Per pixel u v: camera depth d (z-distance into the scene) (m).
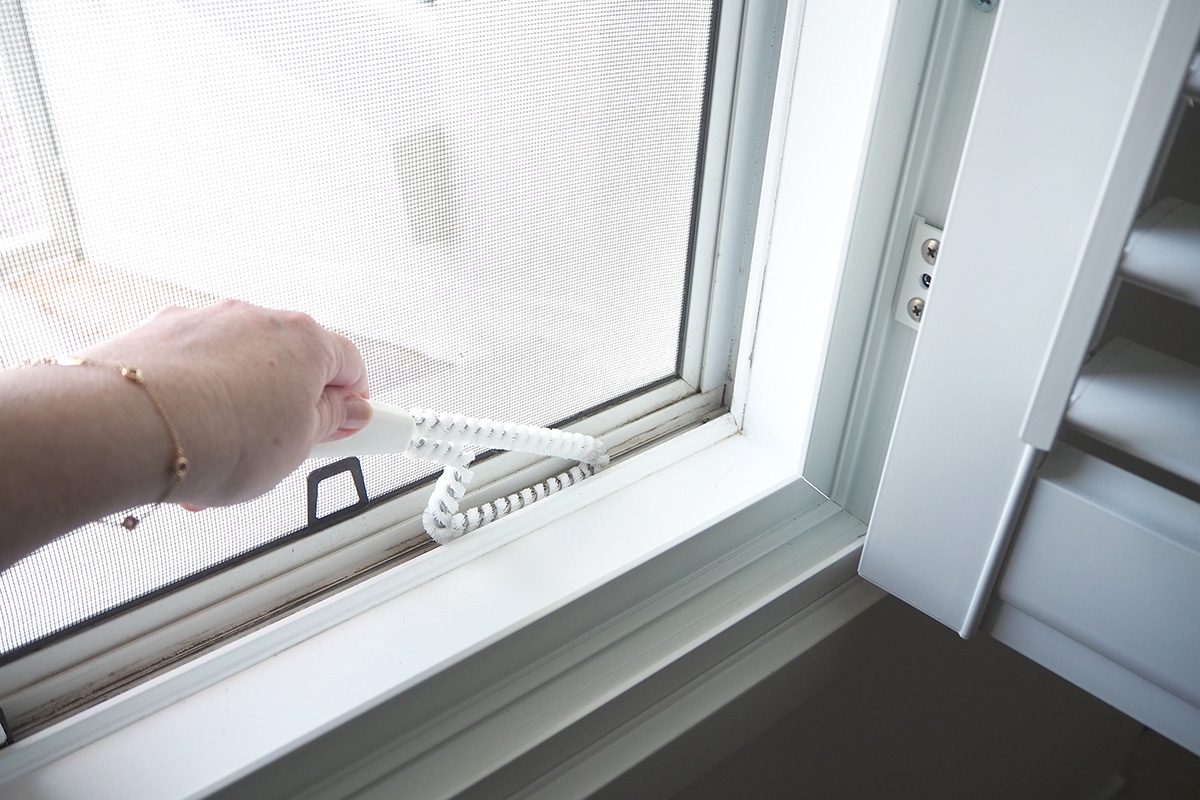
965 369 0.49
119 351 0.36
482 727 0.54
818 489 0.69
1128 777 1.28
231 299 0.41
